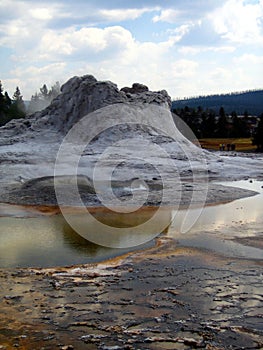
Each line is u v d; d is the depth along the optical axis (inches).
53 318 307.6
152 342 276.4
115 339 279.9
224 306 325.1
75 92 1341.0
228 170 1119.6
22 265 420.5
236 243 494.0
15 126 1350.9
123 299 338.3
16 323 300.2
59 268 410.6
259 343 276.1
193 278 381.7
